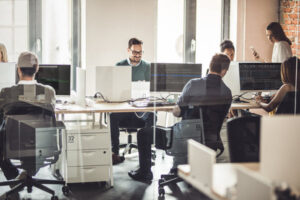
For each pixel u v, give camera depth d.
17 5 5.14
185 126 3.83
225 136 4.32
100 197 3.67
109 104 4.22
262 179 1.55
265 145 1.64
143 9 5.44
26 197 3.66
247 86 4.36
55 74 4.13
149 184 4.03
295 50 5.11
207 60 5.51
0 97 3.54
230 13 5.33
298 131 1.68
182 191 3.87
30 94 3.65
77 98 4.31
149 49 5.50
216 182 1.90
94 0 5.29
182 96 3.83
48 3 5.23
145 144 4.14
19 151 3.55
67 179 3.77
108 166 3.87
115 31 5.37
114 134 4.53
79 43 5.32
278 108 4.11
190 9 5.53
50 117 3.57
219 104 3.80
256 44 5.22
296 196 1.58
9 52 5.14
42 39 5.24
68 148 3.77
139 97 4.63
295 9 5.12
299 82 4.04
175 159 3.97
